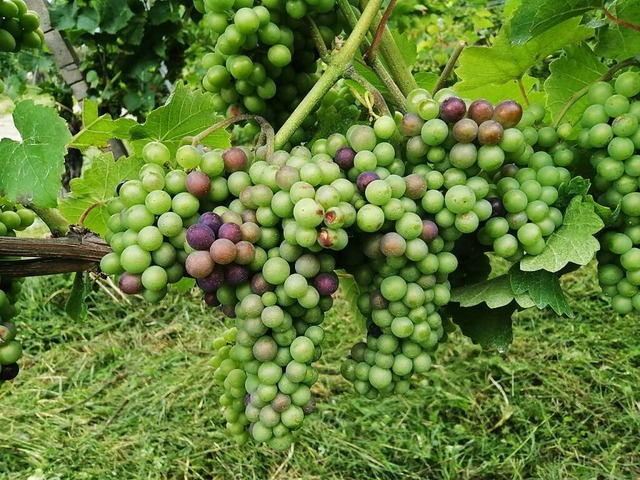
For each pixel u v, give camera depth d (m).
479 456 0.90
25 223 0.40
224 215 0.28
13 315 0.37
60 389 1.11
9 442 0.96
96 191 0.38
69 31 1.22
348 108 0.36
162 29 1.27
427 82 0.47
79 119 1.32
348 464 0.89
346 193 0.28
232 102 0.36
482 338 0.38
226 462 0.91
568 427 0.93
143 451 0.94
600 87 0.32
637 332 1.10
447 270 0.30
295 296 0.28
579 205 0.31
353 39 0.32
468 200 0.28
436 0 1.62
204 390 1.05
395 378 0.32
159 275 0.28
